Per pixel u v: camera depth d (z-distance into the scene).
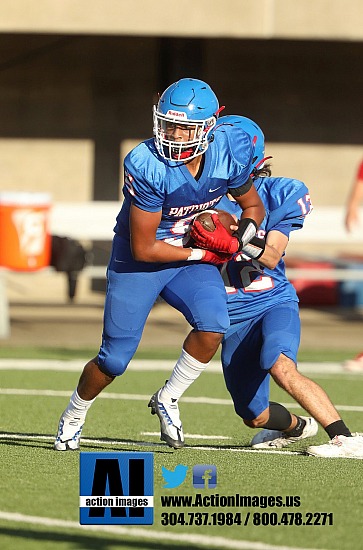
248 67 53.53
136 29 44.72
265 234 19.73
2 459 18.78
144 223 17.89
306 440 22.16
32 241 36.78
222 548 13.38
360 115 54.22
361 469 18.28
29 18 44.53
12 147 53.16
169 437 19.64
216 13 44.81
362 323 46.22
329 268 50.81
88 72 53.06
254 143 19.41
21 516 14.72
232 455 19.81
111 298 18.80
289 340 19.23
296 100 53.94
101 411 25.67
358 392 29.80
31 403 26.52
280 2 44.88
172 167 17.66
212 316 18.47
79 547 13.34
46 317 45.50
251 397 20.38
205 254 18.59
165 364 34.66
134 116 53.44
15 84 52.84
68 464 18.36
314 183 54.38
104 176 53.50
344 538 13.95
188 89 17.50
